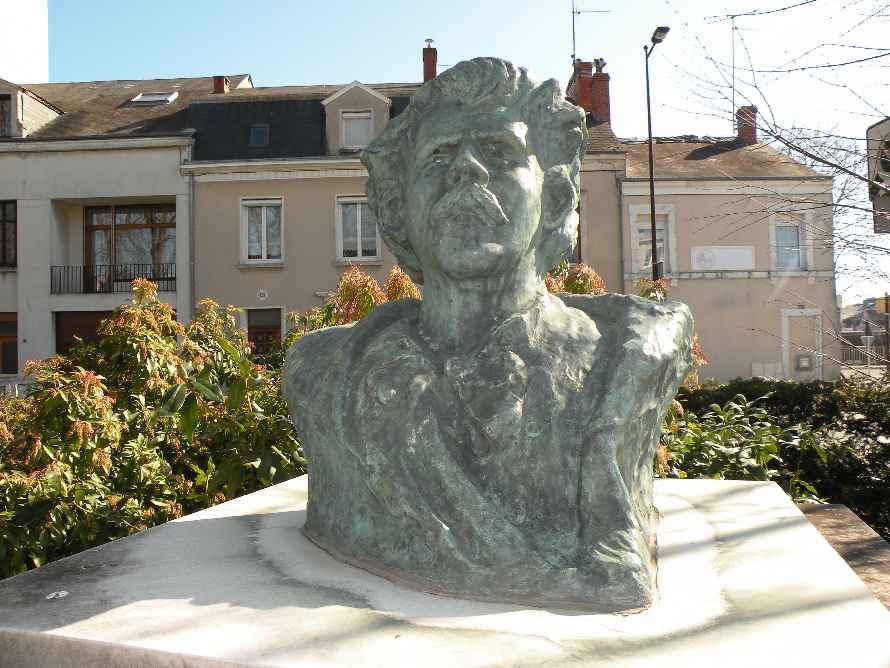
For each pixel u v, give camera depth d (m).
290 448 3.60
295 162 15.15
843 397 6.01
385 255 15.22
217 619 1.55
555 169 2.07
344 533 1.93
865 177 4.03
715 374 15.05
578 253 15.02
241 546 2.05
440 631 1.48
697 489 2.82
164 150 15.41
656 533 2.10
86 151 15.55
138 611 1.60
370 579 1.79
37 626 1.52
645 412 1.83
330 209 15.27
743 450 4.24
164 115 17.03
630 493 1.83
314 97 15.94
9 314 16.00
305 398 2.05
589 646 1.41
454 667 1.33
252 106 15.91
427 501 1.76
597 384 1.84
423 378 1.89
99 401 3.00
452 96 2.02
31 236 15.67
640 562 1.64
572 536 1.71
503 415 1.79
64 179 15.57
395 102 16.09
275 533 2.18
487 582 1.65
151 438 3.49
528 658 1.36
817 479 5.47
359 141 15.63
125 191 15.45
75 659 1.46
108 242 16.48
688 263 14.98
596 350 1.92
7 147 15.50
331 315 4.61
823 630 1.45
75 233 16.42
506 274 1.98
